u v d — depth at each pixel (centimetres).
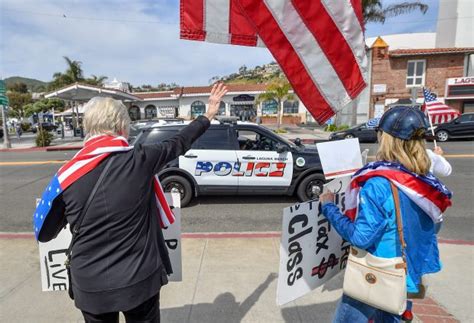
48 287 238
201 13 183
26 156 1466
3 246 420
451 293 297
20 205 655
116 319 167
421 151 153
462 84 2125
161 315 270
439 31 2745
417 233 155
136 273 153
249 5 187
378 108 2291
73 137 2478
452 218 538
